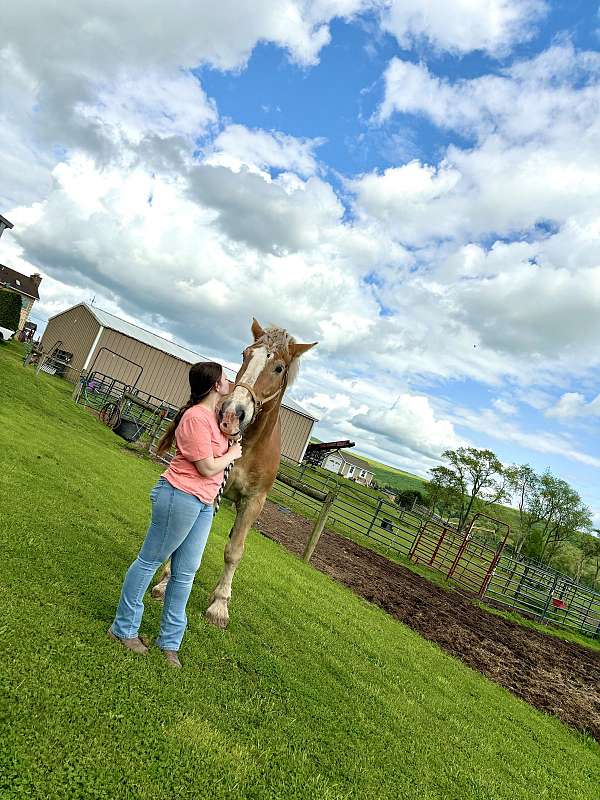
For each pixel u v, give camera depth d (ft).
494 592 57.00
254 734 9.62
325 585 28.02
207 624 13.71
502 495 177.78
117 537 17.46
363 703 13.66
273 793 8.30
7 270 195.62
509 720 18.81
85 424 51.01
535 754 16.29
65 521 16.70
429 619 32.96
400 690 16.24
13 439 27.22
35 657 8.54
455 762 12.78
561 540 167.22
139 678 9.40
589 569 166.30
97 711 8.04
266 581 22.08
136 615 10.29
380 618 26.21
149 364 112.98
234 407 12.11
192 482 10.16
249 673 12.11
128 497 25.44
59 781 6.49
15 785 6.13
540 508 169.07
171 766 7.72
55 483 21.44
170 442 10.97
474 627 36.63
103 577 13.08
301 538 43.60
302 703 11.87
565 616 63.05
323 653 16.06
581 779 15.99
